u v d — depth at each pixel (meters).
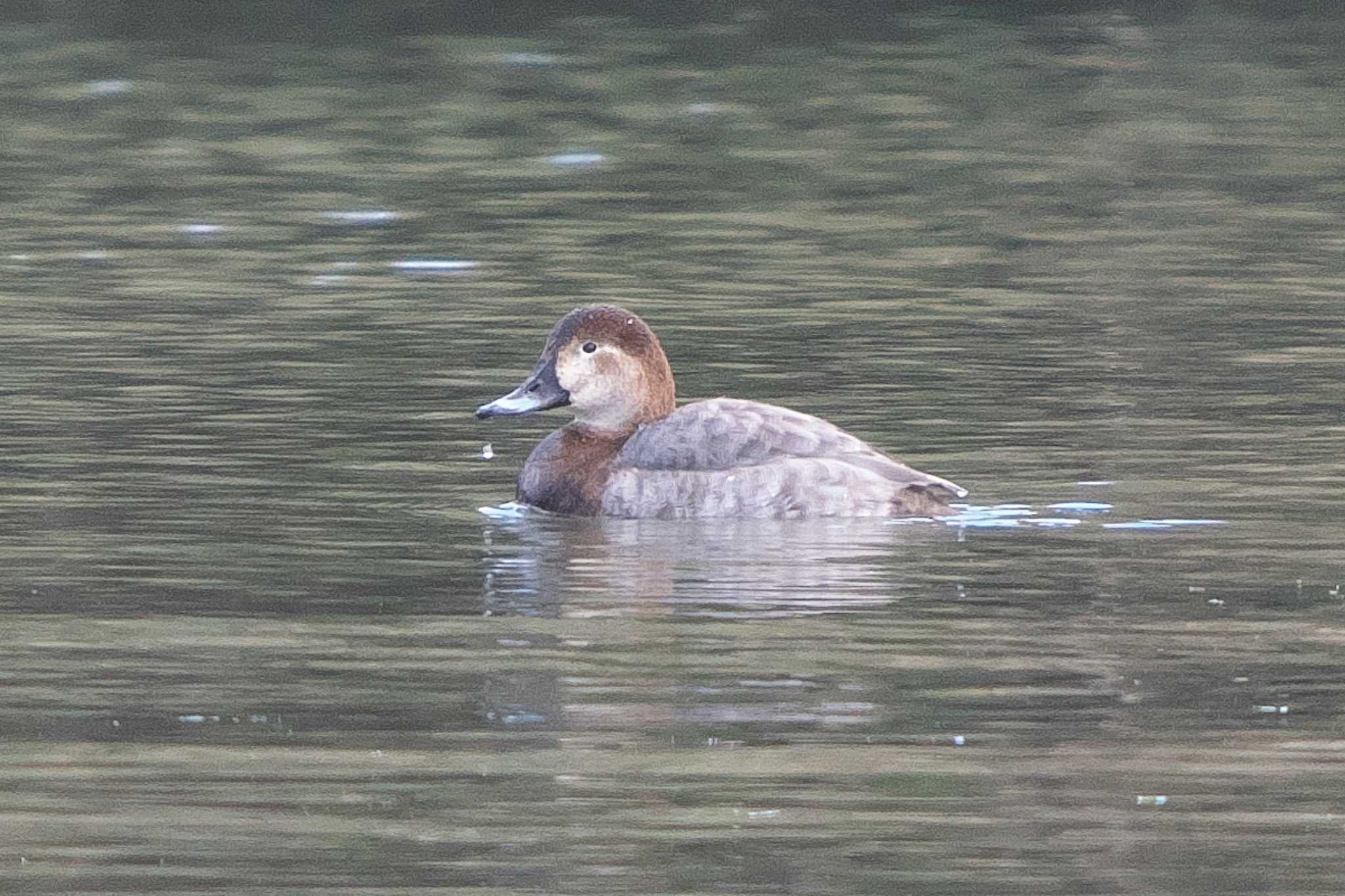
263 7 38.88
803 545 13.33
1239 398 16.97
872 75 34.00
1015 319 19.94
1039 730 10.32
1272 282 21.56
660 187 26.64
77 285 21.34
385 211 25.14
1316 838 9.22
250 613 12.04
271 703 10.66
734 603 12.20
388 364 18.36
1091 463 15.16
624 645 11.49
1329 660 11.23
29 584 12.54
